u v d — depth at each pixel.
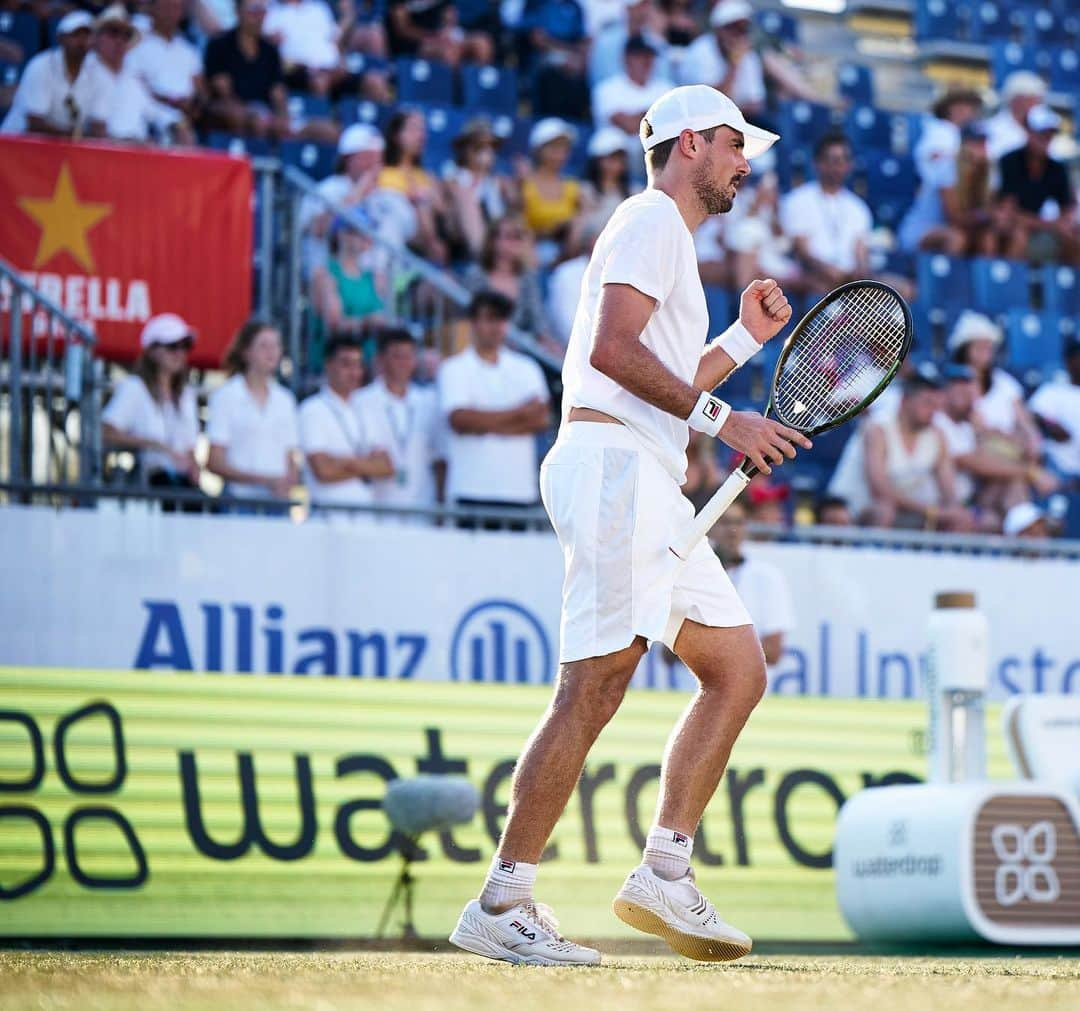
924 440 31.47
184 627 22.89
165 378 26.66
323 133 35.16
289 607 23.38
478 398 27.83
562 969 10.57
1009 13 48.72
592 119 39.34
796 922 23.14
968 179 39.41
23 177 27.48
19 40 32.62
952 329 38.41
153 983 8.36
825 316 13.02
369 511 24.67
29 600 22.28
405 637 23.88
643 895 12.05
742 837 23.06
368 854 21.84
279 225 29.80
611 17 40.28
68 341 25.98
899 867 19.77
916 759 24.30
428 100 38.41
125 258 27.81
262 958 12.64
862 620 25.91
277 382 29.17
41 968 9.67
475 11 39.81
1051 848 19.56
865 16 49.06
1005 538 28.34
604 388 12.08
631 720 22.88
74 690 21.16
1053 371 38.53
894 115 43.38
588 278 12.34
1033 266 40.09
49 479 24.89
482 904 11.90
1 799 20.73
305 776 21.78
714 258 35.91
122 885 21.00
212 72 34.50
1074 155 46.94
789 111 42.12
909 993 8.20
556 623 24.66
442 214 33.41
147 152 28.02
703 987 8.53
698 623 12.30
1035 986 8.86
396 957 13.09
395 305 29.88
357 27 38.22
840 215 36.97
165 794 21.28
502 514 25.25
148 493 23.78
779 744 23.50
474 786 21.66
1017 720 21.05
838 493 31.61
